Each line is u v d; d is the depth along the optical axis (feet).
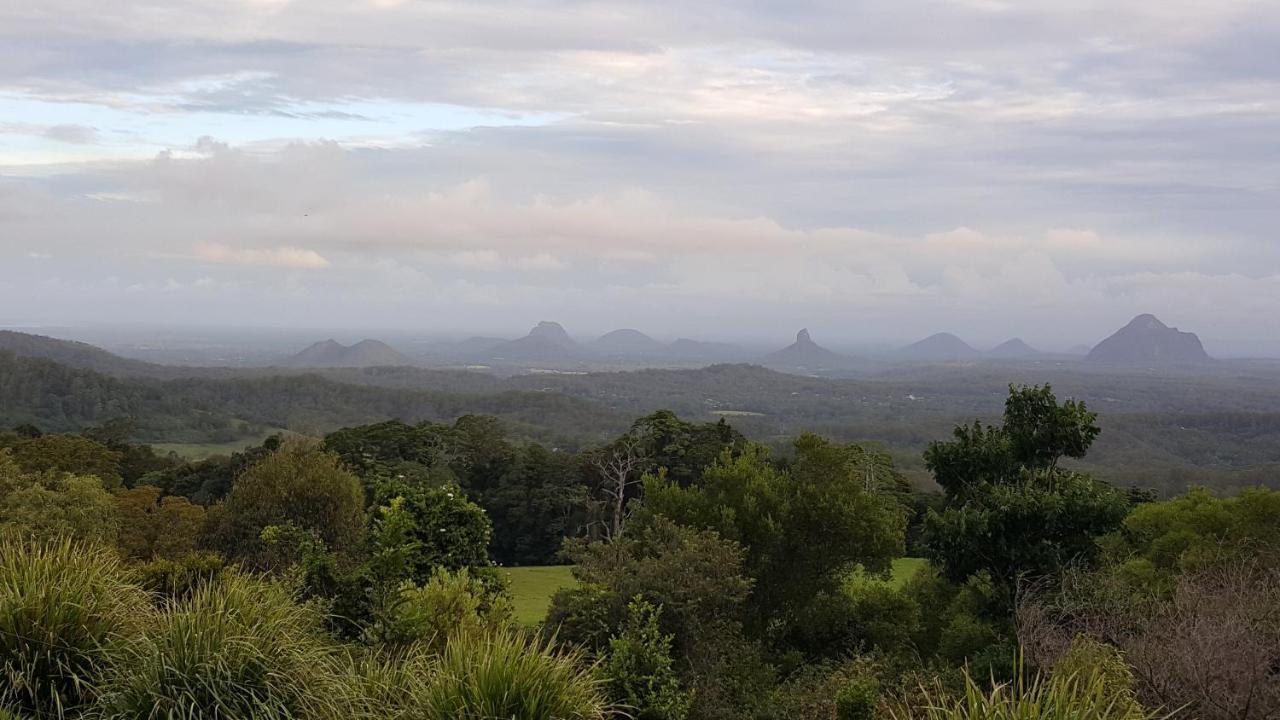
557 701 17.84
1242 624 23.79
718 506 55.62
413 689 18.52
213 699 16.85
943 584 58.34
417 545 33.65
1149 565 46.19
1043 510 43.91
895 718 25.57
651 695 31.40
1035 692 15.60
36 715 16.61
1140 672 23.44
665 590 38.52
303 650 19.58
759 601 54.75
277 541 39.09
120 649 17.81
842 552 56.70
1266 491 48.29
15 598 17.35
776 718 36.99
